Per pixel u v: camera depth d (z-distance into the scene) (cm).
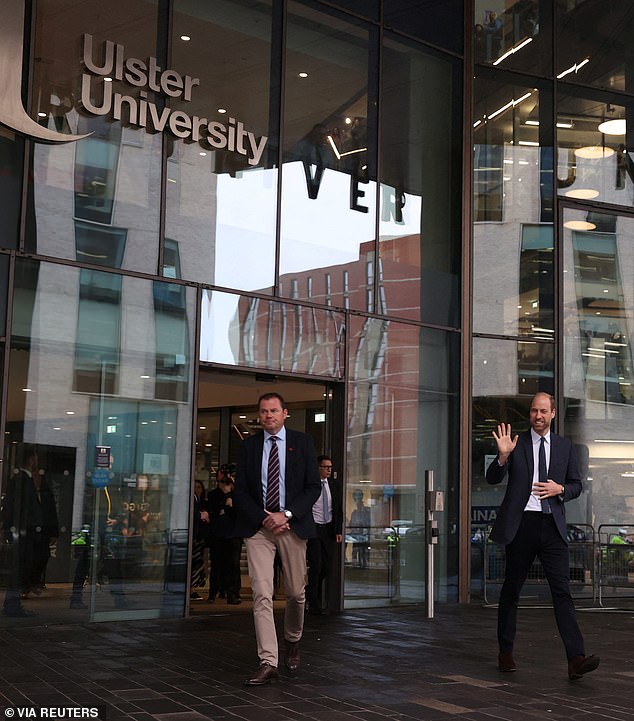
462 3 1460
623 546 1334
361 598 1240
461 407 1378
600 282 1525
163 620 1066
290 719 555
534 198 1478
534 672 734
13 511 995
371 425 1282
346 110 1309
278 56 1245
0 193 1020
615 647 899
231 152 1191
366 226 1312
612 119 1560
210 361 1145
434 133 1409
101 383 1063
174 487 1109
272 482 689
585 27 1558
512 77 1488
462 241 1412
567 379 1479
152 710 573
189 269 1141
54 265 1043
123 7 1118
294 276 1230
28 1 1051
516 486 729
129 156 1109
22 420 1008
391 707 594
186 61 1162
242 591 1476
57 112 1059
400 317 1331
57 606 1014
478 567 1361
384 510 1280
